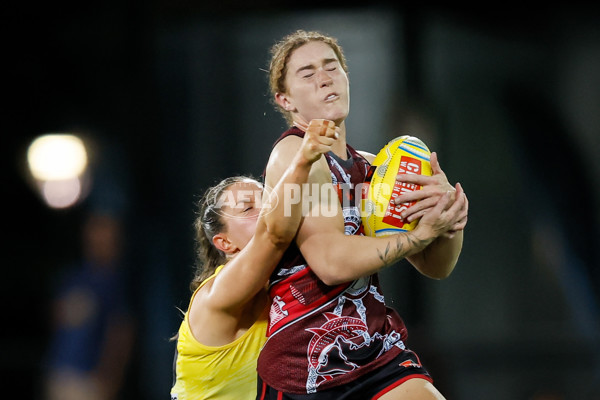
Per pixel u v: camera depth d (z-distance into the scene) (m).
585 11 28.22
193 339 12.24
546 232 28.16
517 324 27.47
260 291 12.19
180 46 28.25
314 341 10.53
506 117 28.41
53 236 28.08
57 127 28.34
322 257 10.08
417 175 10.41
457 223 10.40
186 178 28.05
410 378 10.57
